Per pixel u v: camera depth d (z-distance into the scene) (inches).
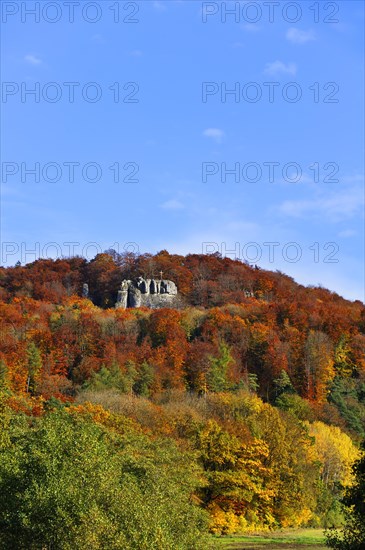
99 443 1956.2
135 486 1959.9
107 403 4185.5
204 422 3772.1
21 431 2539.4
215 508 3277.6
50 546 1576.0
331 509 3954.2
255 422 3897.6
